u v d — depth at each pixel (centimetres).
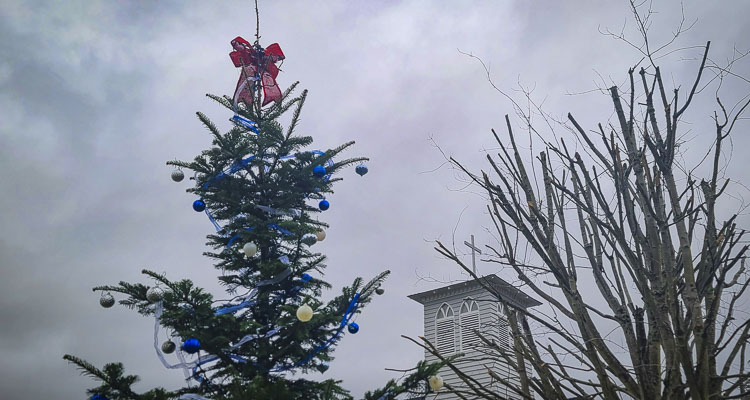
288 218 1021
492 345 407
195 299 846
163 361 824
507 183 406
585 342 348
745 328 329
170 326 862
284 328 904
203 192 1011
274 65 1192
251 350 911
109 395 746
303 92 1039
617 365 346
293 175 1052
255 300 953
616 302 371
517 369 385
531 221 400
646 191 376
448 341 1792
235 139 989
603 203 373
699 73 369
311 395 922
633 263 351
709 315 325
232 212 1001
